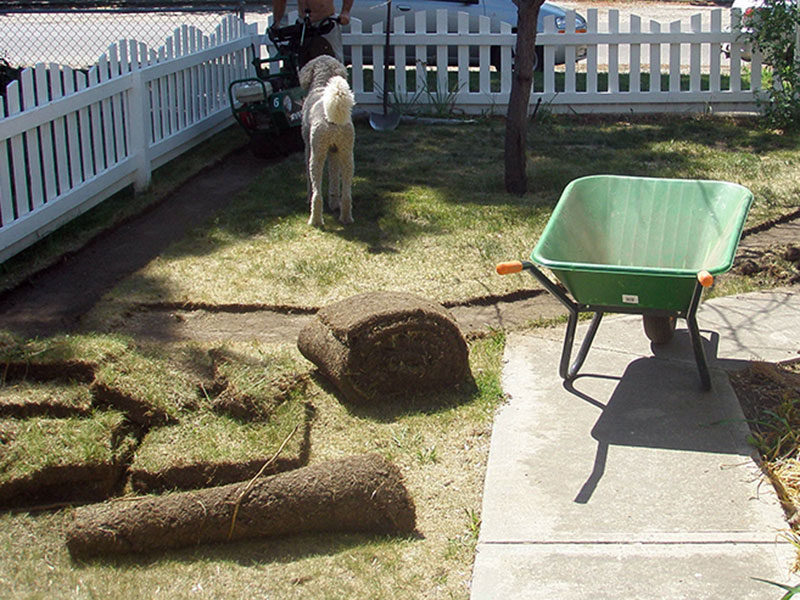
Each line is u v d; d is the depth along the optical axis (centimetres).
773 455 407
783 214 739
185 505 362
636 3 2569
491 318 572
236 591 339
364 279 618
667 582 328
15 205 706
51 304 580
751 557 339
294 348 522
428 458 420
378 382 462
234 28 1094
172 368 471
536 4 754
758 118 1094
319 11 991
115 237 705
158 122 861
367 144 991
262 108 898
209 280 616
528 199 789
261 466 407
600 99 1129
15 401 433
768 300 585
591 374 491
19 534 376
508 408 459
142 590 340
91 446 407
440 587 337
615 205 523
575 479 395
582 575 334
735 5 1444
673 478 393
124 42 783
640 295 440
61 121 678
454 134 1038
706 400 458
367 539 368
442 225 721
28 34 1825
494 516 372
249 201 788
